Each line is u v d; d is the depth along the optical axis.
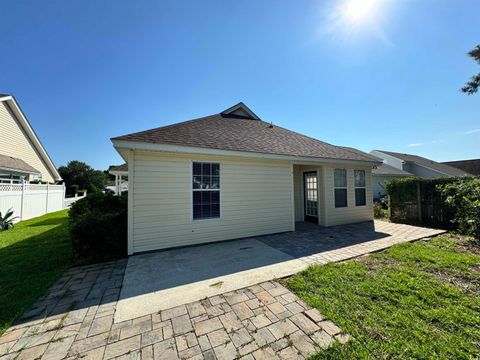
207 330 2.17
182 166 5.29
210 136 6.10
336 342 1.94
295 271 3.64
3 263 4.25
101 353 1.88
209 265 4.04
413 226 7.41
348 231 6.75
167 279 3.43
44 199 12.77
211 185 5.66
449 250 4.57
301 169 8.66
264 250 4.90
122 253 4.78
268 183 6.46
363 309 2.46
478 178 6.42
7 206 9.43
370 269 3.61
